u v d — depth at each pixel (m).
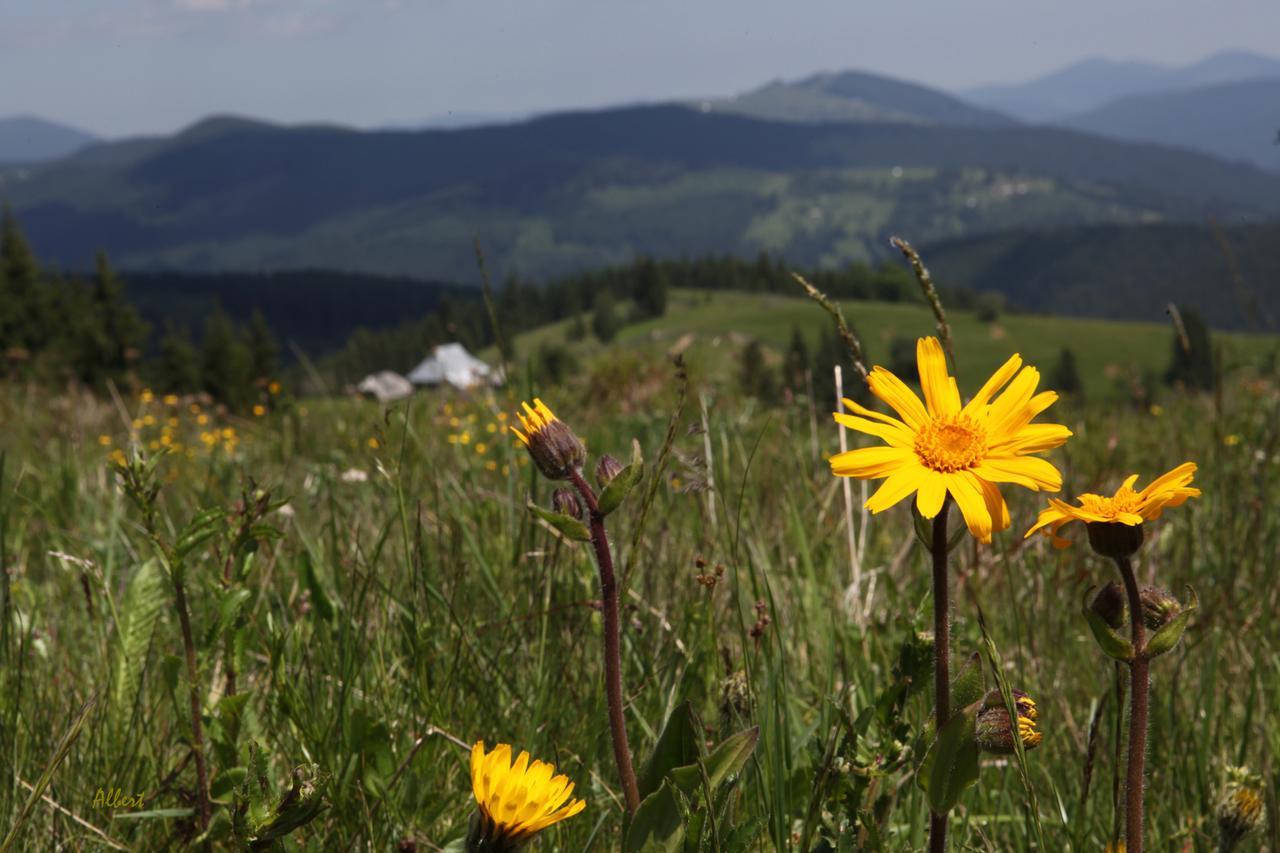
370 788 2.09
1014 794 2.39
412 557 3.02
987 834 2.36
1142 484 5.30
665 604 3.10
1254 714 2.81
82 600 3.53
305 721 2.27
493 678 2.65
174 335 77.00
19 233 66.69
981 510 1.38
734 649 2.69
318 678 2.56
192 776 2.37
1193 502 4.57
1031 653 2.97
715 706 2.38
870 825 1.79
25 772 2.25
